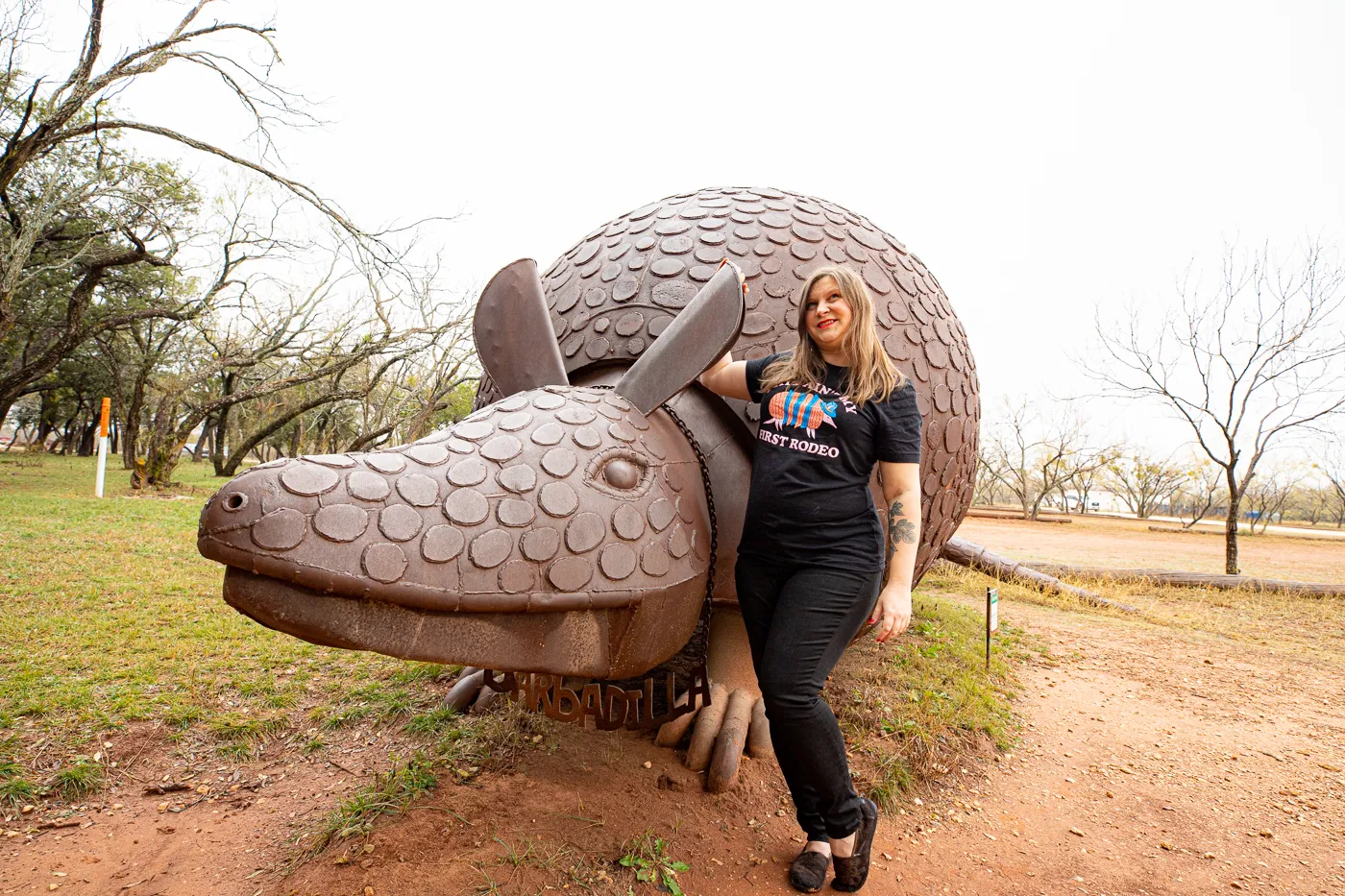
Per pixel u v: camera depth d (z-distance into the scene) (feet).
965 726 11.06
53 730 9.61
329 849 7.31
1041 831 8.76
